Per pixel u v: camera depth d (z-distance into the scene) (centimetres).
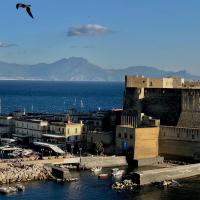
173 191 18950
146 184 19975
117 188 19150
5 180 19475
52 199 17375
